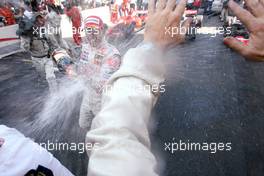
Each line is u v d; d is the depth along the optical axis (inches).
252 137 42.3
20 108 51.7
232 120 42.1
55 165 17.8
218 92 42.1
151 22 14.9
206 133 42.0
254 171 40.4
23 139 17.3
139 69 14.2
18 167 15.9
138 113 13.4
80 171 44.3
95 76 46.5
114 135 12.6
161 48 14.6
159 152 42.0
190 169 41.4
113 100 13.7
